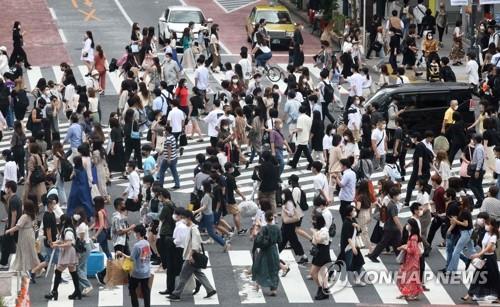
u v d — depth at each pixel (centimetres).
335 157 7412
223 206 6631
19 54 11381
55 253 5944
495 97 9169
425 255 6500
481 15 12175
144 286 5616
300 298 5938
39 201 6975
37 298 5900
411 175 7462
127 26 13662
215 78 10962
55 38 12988
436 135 8706
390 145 8444
